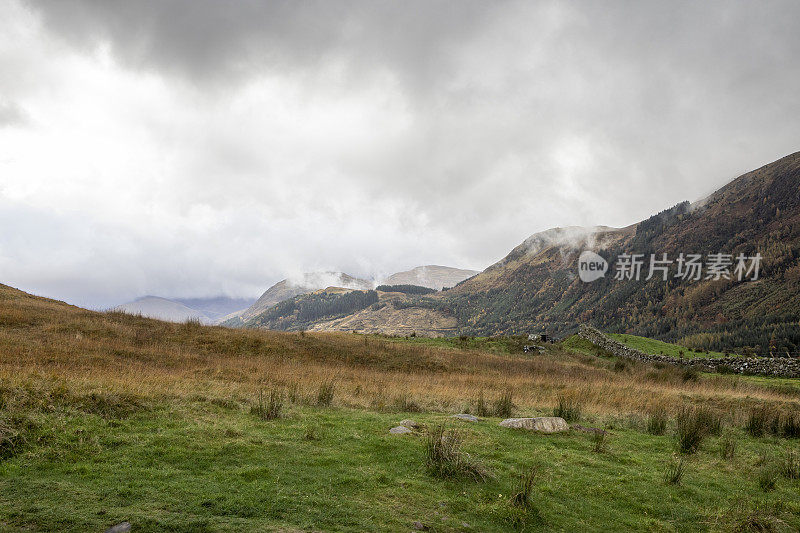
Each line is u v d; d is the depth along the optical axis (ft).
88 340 81.51
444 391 65.57
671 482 29.04
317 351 109.81
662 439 41.60
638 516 23.79
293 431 34.76
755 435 45.73
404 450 31.09
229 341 105.60
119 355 74.43
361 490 23.75
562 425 41.91
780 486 29.73
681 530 22.40
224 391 48.88
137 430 31.09
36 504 19.15
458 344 150.61
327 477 25.22
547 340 176.35
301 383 62.13
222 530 17.80
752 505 25.98
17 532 16.51
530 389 78.48
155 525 17.80
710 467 33.32
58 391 34.63
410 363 108.88
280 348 106.42
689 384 88.17
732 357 120.57
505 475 27.94
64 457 25.26
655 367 120.37
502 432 39.11
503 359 126.21
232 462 26.91
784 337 513.45
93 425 30.50
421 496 23.49
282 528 18.43
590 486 27.37
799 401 64.13
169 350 87.35
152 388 42.98
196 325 118.93
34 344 70.28
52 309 111.14
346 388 62.13
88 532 16.80
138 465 25.12
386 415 44.65
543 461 31.60
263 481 23.86
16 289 140.87
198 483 23.00
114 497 20.53
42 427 28.37
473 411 52.01
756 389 81.87
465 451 32.24
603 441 38.24
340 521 19.63
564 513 23.22
